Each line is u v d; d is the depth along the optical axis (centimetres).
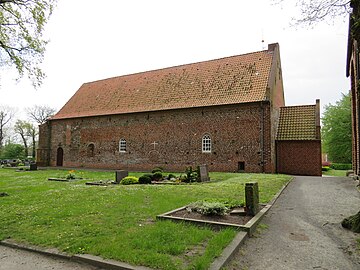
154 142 2570
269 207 823
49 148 3441
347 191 1148
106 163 2895
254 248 523
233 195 1002
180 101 2484
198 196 998
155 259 434
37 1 1286
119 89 3170
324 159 6122
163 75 2944
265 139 2047
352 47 1509
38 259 485
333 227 650
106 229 604
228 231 563
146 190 1162
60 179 1830
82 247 501
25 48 1382
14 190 1310
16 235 595
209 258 434
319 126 2111
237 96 2206
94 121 3036
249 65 2436
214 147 2247
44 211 797
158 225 618
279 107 2497
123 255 453
